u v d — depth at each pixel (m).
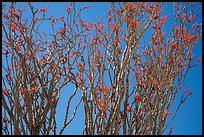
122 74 6.26
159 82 6.27
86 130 6.04
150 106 6.20
